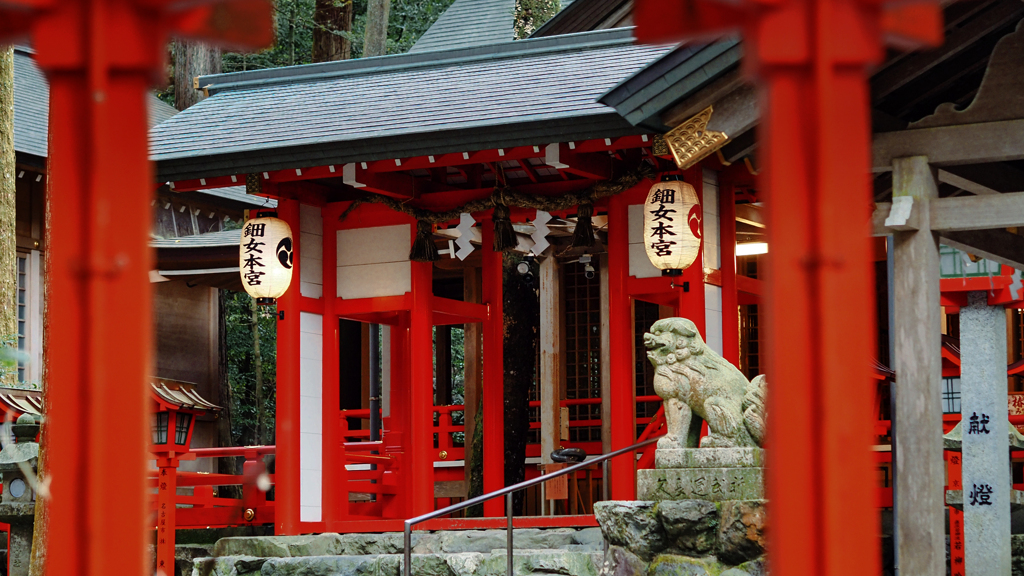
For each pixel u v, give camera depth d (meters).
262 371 24.25
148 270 2.89
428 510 11.54
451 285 19.64
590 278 16.28
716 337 10.70
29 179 17.11
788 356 2.92
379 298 12.06
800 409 2.91
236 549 11.38
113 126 2.86
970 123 6.77
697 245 9.98
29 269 17.05
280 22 25.66
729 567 8.23
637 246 10.98
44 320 9.54
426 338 11.79
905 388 6.68
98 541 2.79
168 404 11.56
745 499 8.33
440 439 16.64
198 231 19.45
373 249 12.19
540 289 15.45
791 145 2.93
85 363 2.80
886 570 10.41
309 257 12.20
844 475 2.89
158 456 11.66
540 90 10.83
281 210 11.99
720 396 8.73
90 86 2.84
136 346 2.85
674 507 8.42
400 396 13.52
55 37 2.87
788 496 2.92
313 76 12.93
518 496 14.19
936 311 6.74
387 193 11.59
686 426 8.85
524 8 17.25
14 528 11.99
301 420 11.86
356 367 21.59
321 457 12.02
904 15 3.04
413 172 12.29
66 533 2.80
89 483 2.79
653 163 10.77
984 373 8.49
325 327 12.25
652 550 8.51
